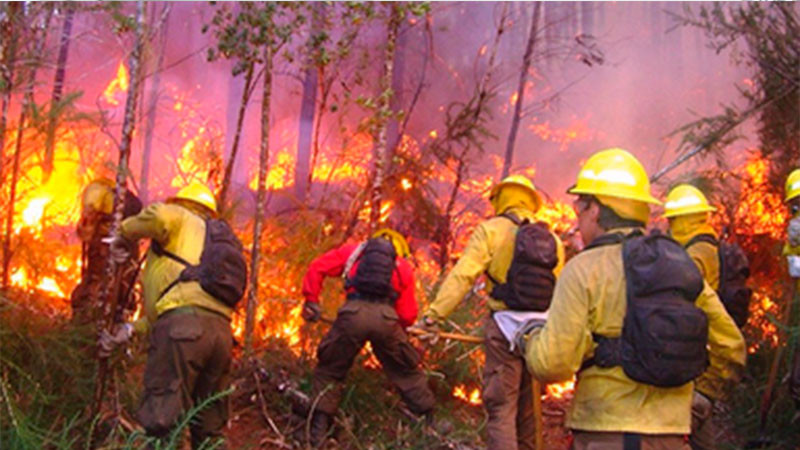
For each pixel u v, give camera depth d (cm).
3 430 397
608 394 270
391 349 496
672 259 271
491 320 456
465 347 608
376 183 614
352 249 504
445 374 600
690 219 470
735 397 584
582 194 297
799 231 498
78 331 477
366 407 536
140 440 422
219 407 418
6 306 465
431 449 503
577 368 275
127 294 482
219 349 406
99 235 520
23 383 450
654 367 262
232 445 485
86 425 441
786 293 633
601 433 271
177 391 392
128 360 491
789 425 539
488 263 455
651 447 266
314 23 646
